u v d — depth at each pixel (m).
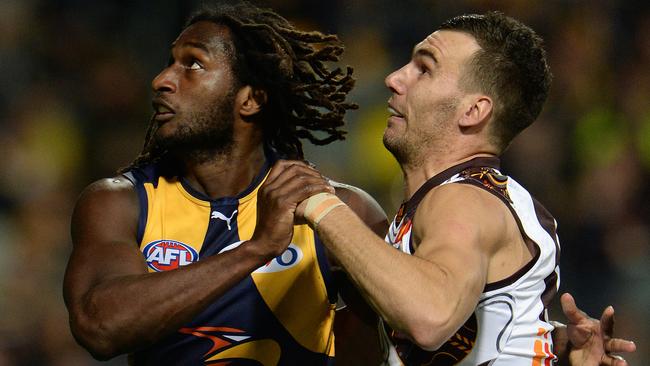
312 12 31.06
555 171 28.91
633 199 28.92
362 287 9.77
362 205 12.28
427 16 31.06
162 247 11.46
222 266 10.43
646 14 32.47
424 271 9.54
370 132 28.95
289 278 11.66
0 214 29.22
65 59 31.86
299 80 12.30
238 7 12.05
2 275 27.02
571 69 31.27
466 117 11.19
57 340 26.11
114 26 31.77
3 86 31.69
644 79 31.42
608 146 29.80
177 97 11.52
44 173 30.22
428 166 11.41
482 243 10.03
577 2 32.38
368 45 30.55
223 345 11.57
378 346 12.77
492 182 10.81
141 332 10.38
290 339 11.76
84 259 11.02
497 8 31.70
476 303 9.88
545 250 10.77
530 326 10.78
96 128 30.64
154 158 12.18
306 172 10.66
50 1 32.56
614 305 26.75
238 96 11.70
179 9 30.77
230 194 11.81
